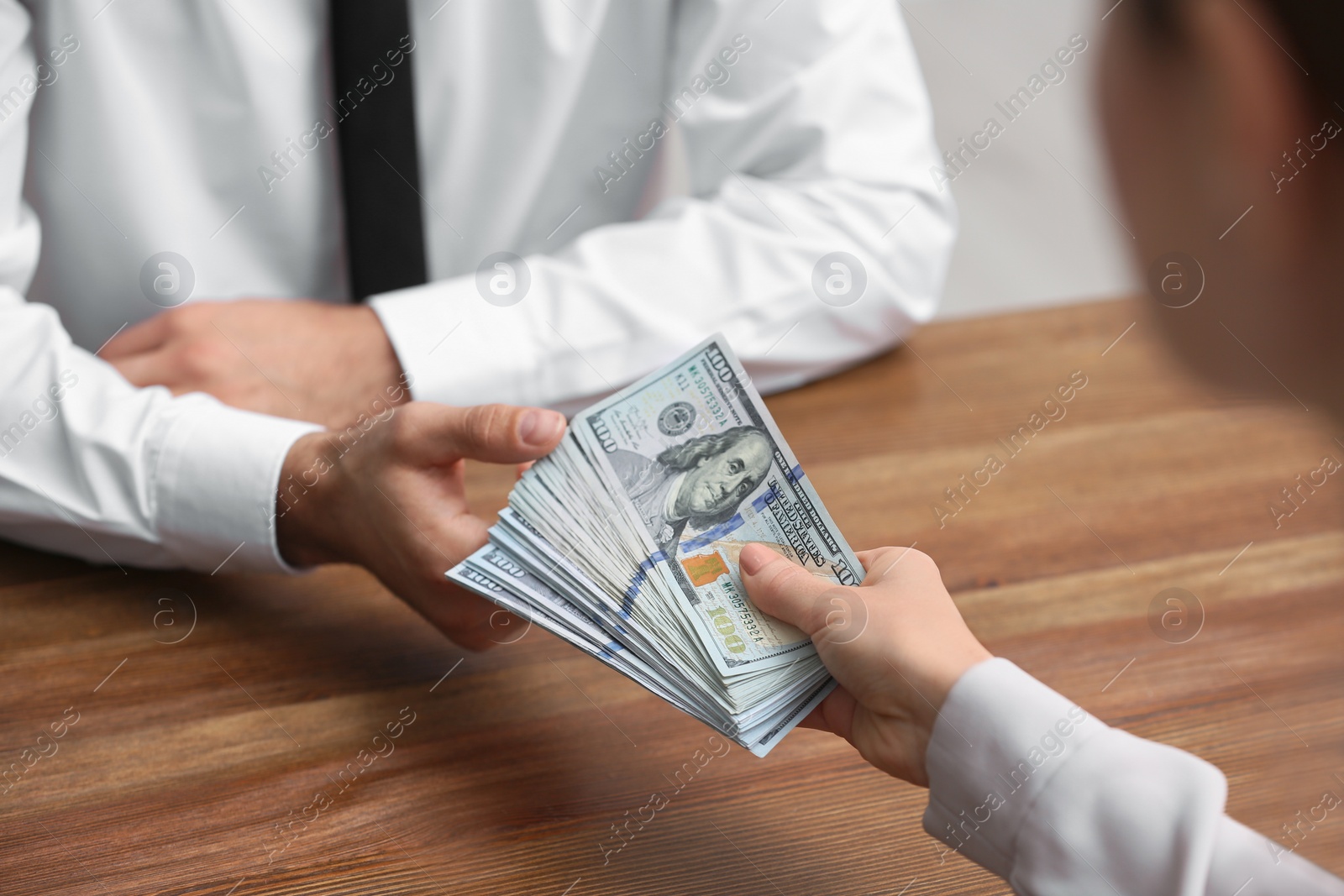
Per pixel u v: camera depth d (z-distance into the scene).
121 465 0.94
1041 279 3.25
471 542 0.83
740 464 0.85
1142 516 1.09
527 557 0.79
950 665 0.63
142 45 1.23
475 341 1.17
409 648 0.92
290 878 0.68
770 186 1.35
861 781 0.77
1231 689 0.85
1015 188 3.68
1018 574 1.00
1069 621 0.94
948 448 1.20
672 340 1.23
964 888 0.67
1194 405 1.30
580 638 0.75
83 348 1.41
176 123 1.29
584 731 0.81
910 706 0.65
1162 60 0.34
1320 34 0.31
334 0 1.20
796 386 1.34
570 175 1.56
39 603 0.96
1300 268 0.35
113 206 1.29
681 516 0.82
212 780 0.76
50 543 1.00
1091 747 0.58
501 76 1.41
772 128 1.37
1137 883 0.56
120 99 1.23
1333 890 0.54
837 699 0.73
